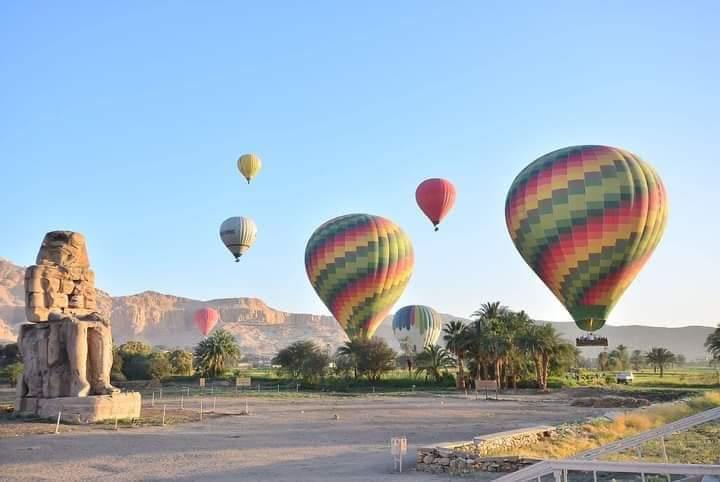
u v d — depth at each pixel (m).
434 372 86.75
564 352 77.81
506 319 81.81
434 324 114.00
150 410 38.56
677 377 111.25
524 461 16.80
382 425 31.80
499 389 75.19
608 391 65.88
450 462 17.28
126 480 16.45
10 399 52.69
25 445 22.88
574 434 24.05
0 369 104.19
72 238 34.25
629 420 28.73
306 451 22.08
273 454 21.25
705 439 25.12
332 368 88.50
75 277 33.94
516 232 49.25
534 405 48.78
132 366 99.56
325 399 56.50
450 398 59.03
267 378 98.50
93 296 35.12
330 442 24.77
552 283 48.09
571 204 45.25
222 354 105.31
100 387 31.67
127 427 29.08
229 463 19.23
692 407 35.31
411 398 58.94
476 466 17.03
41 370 31.69
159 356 102.69
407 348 110.44
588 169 45.47
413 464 18.61
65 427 28.03
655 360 130.12
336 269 69.88
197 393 67.81
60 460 19.77
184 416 34.75
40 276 32.44
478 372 80.62
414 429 29.84
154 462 19.42
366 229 70.12
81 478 16.77
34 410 31.12
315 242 72.50
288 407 45.03
